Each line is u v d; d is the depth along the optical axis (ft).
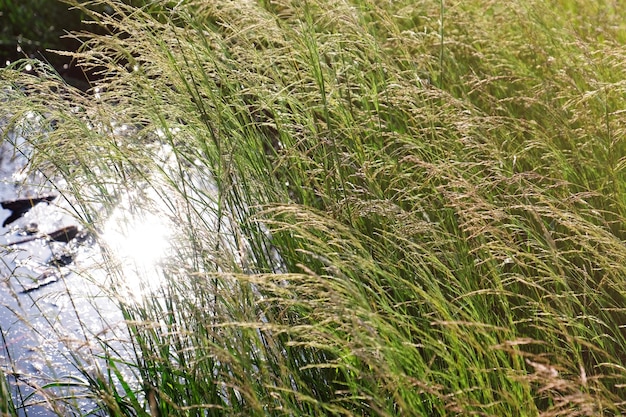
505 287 9.05
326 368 8.10
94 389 7.77
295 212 7.70
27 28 22.50
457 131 10.46
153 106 9.65
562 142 11.39
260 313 7.99
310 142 10.24
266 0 12.67
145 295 8.12
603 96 10.87
